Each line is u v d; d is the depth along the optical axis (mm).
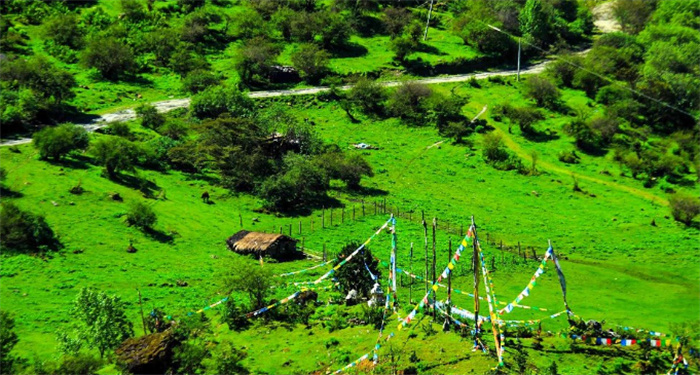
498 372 51906
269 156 137625
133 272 92062
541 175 144500
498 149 150625
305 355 60625
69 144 122438
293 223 114562
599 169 149000
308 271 91875
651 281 97312
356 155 138875
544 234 118062
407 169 144750
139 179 122000
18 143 128875
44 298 83375
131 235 103188
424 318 63062
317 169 128750
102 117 149000
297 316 70188
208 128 135875
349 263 74250
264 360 60781
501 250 106188
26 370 57750
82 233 101438
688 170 148250
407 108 167750
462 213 124625
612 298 87312
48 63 152375
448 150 154250
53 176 116125
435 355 55625
